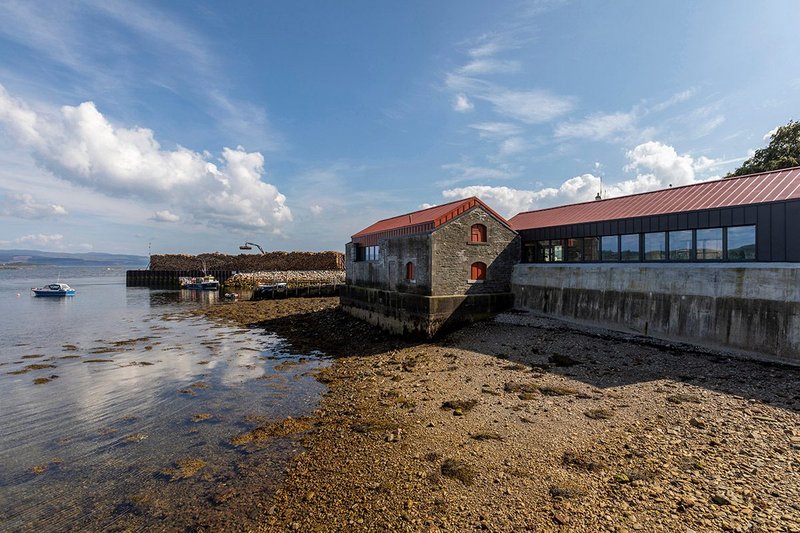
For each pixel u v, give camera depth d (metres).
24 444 12.64
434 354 21.14
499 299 26.52
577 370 16.81
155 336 31.36
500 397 14.48
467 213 25.78
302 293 56.91
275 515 8.60
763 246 16.62
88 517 8.96
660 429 11.27
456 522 7.86
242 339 30.00
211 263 97.50
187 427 13.73
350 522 8.09
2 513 9.20
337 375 19.44
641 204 23.09
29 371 21.23
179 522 8.64
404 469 9.91
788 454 9.64
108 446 12.40
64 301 58.50
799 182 17.14
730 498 8.09
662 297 19.52
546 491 8.69
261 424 13.80
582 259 24.28
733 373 15.06
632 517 7.71
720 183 20.94
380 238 30.83
